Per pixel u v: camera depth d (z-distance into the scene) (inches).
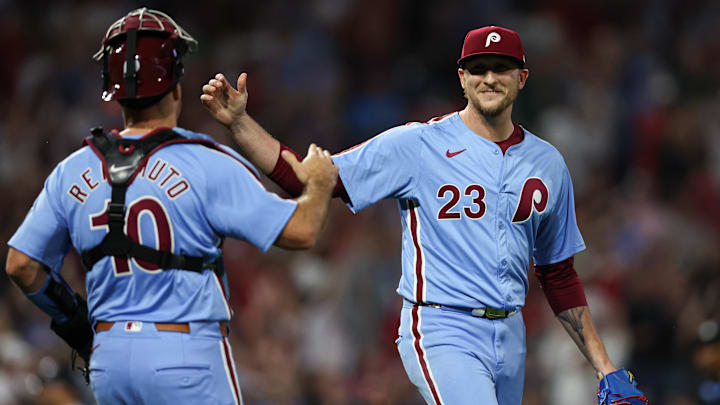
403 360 709.9
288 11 2237.9
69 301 633.0
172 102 614.2
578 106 2116.1
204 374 578.9
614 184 2004.2
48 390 1194.6
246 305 1539.1
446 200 693.3
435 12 2271.2
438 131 709.9
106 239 580.4
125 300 581.6
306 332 1531.7
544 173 711.1
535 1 2338.8
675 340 1331.2
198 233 585.0
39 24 2119.8
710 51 2268.7
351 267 1596.9
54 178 604.1
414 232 701.9
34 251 599.5
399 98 2132.1
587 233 1727.4
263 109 2058.3
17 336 1352.1
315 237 608.7
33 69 2033.7
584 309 749.9
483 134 709.9
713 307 1205.1
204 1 2242.9
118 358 575.5
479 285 685.9
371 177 693.9
